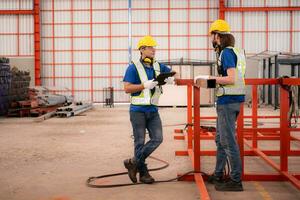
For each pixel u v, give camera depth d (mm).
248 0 24578
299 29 24500
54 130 12398
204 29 24828
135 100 5496
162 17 24922
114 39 25094
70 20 25094
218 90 5043
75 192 5438
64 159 7730
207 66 22484
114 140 10203
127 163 5695
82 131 12055
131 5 24922
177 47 24953
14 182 5988
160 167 6859
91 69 25219
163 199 5086
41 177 6293
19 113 17078
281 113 5871
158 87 5586
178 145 9320
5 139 10500
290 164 7176
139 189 5539
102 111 20094
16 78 18641
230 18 24656
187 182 5887
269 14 24531
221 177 5613
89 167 7016
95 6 25000
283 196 5180
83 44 25188
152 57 5523
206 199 4746
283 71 23812
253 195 5219
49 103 17906
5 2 25062
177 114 18109
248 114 17875
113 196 5234
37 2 24656
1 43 25172
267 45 24641
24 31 25078
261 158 7676
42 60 25281
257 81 5652
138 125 5527
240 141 5836
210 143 9688
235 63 4961
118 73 25188
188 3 24766
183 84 5719
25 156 8070
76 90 25281
